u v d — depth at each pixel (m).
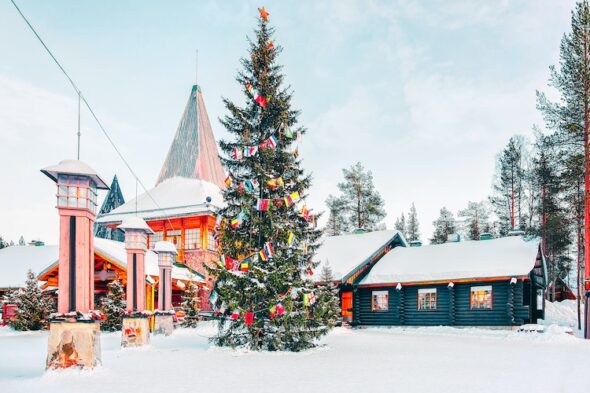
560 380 10.24
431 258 30.58
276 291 15.77
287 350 15.84
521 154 48.81
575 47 29.00
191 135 42.59
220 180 43.31
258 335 16.09
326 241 36.34
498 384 9.67
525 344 19.22
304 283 16.56
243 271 16.14
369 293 30.75
